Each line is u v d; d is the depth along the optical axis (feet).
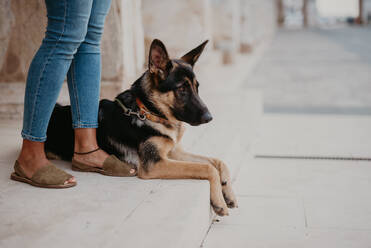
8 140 12.00
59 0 7.72
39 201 7.85
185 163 8.91
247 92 23.73
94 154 9.21
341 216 9.62
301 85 31.91
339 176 12.51
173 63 9.11
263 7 68.85
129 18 15.31
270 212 9.93
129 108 9.29
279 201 10.62
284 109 23.63
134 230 6.77
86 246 6.27
